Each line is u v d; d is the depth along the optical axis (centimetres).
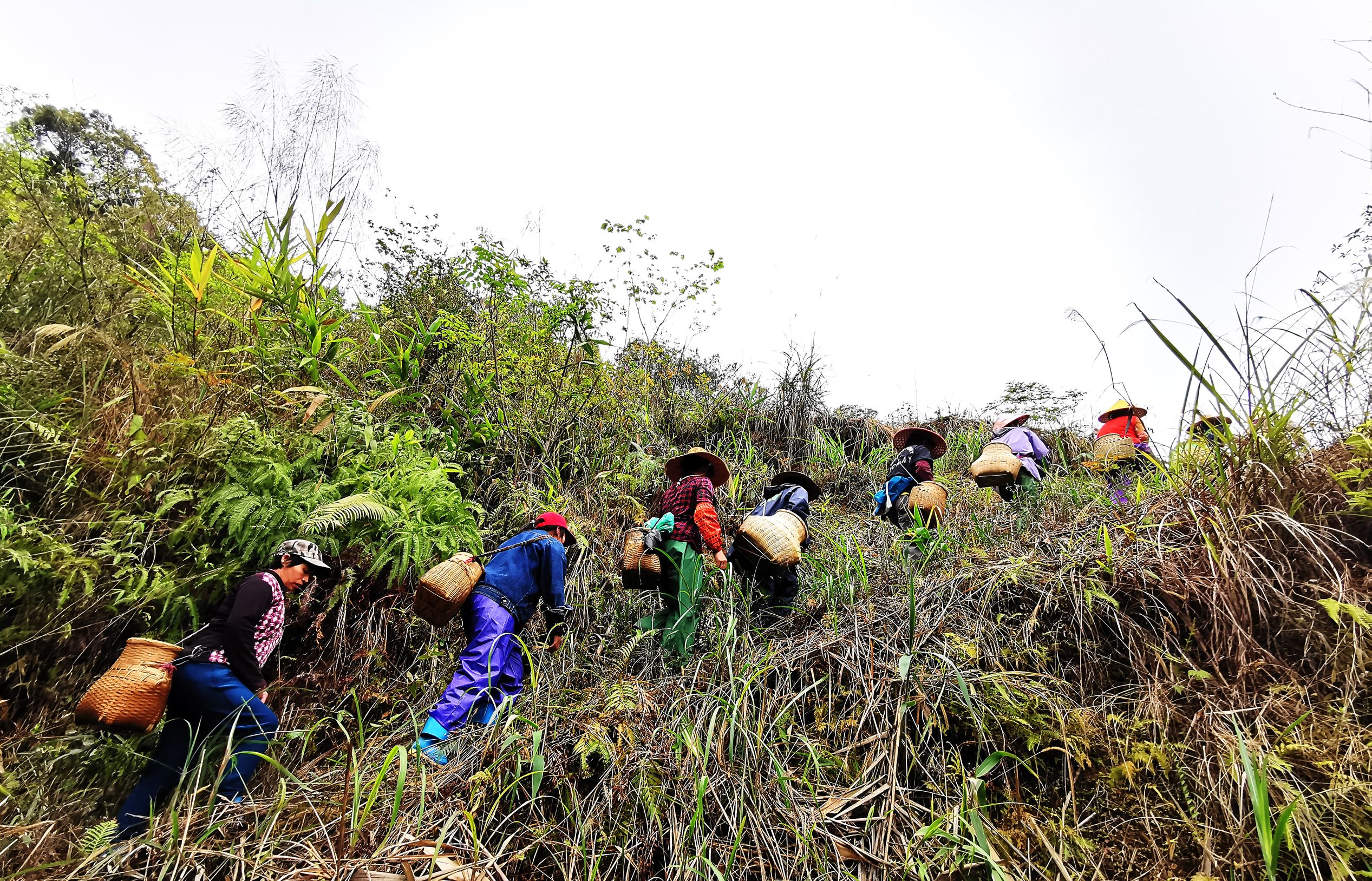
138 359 345
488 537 428
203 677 259
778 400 708
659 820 232
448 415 485
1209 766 211
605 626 389
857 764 254
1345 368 250
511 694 314
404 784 224
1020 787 233
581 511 471
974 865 210
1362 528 240
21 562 252
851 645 302
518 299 575
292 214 402
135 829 232
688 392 714
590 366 595
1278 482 249
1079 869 204
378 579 362
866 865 214
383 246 583
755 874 216
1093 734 237
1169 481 292
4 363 303
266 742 263
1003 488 480
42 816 228
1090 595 269
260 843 207
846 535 437
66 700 263
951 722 256
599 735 257
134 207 445
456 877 197
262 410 386
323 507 327
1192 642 250
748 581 377
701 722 264
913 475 496
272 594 285
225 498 317
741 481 562
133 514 308
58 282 352
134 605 287
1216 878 186
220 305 401
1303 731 206
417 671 342
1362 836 178
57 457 294
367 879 192
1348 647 216
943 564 358
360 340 529
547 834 230
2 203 364
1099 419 479
